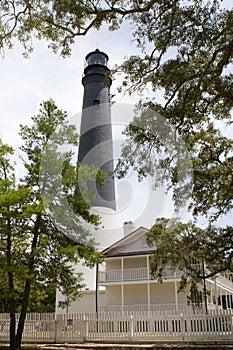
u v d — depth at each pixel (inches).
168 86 373.4
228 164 527.8
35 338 669.3
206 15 337.7
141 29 361.7
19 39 363.9
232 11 341.7
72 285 621.3
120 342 607.2
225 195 508.1
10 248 573.0
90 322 642.8
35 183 575.2
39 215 557.9
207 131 548.4
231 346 486.3
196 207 538.6
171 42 351.3
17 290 628.7
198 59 378.0
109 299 1056.8
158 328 595.2
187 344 553.0
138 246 1017.5
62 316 668.7
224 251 534.0
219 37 348.8
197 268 693.3
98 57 1141.1
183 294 984.9
